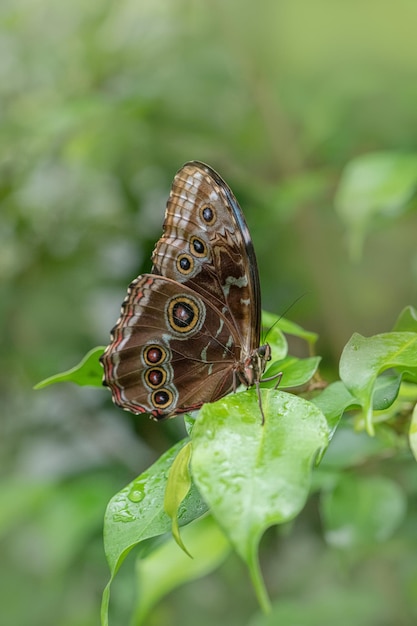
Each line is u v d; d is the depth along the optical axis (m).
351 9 0.85
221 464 0.58
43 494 0.88
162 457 0.64
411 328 0.64
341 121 0.89
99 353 0.66
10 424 1.06
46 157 0.98
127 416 0.94
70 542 0.86
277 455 0.58
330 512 0.77
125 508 0.62
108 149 0.96
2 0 1.00
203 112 0.92
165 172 0.98
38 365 1.00
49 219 1.03
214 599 1.04
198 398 0.66
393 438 0.72
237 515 0.57
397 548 0.82
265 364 0.65
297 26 0.86
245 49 0.89
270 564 1.04
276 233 0.90
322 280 0.89
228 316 0.65
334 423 0.62
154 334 0.66
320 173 0.88
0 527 0.87
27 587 1.07
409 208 0.80
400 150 0.88
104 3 0.96
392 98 0.87
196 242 0.66
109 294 1.04
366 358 0.61
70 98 0.98
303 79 0.89
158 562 0.76
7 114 0.99
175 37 0.94
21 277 1.03
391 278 0.91
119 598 0.89
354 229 0.76
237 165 0.95
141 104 0.89
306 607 0.87
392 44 0.85
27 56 1.00
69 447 1.03
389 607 0.88
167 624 1.01
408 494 0.83
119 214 1.01
